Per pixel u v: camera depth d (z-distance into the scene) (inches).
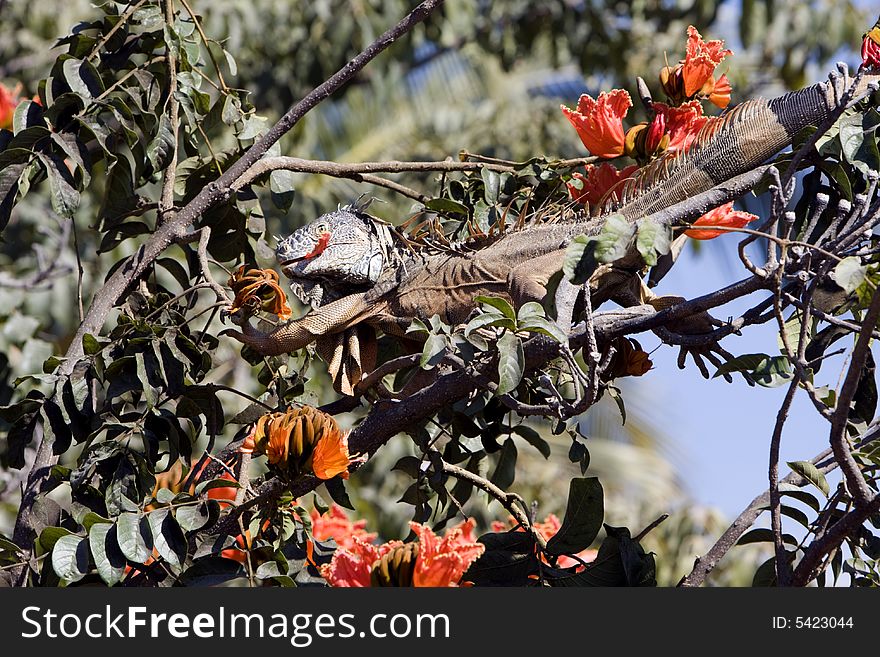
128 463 189.8
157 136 220.5
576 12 582.9
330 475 169.0
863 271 151.9
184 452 195.3
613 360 190.7
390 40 216.5
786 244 157.5
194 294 221.5
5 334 333.7
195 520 171.8
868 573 182.2
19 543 194.5
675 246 201.6
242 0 510.3
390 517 482.0
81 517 188.2
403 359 187.2
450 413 220.2
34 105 213.3
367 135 667.4
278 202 231.8
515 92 706.2
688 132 202.7
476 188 236.5
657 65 573.6
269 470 179.5
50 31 535.2
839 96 181.8
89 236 507.5
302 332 191.0
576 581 186.5
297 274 191.8
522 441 561.6
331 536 248.4
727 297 167.2
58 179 204.4
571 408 164.6
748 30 549.0
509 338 161.6
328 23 531.8
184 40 231.6
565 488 552.4
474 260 193.5
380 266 197.6
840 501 179.0
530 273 185.9
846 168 193.5
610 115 204.5
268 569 175.8
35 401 196.2
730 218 196.2
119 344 196.5
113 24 231.1
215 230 233.0
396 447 496.1
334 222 194.4
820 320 186.5
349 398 210.5
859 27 573.9
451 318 191.9
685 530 481.1
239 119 235.0
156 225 230.1
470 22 545.3
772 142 186.5
